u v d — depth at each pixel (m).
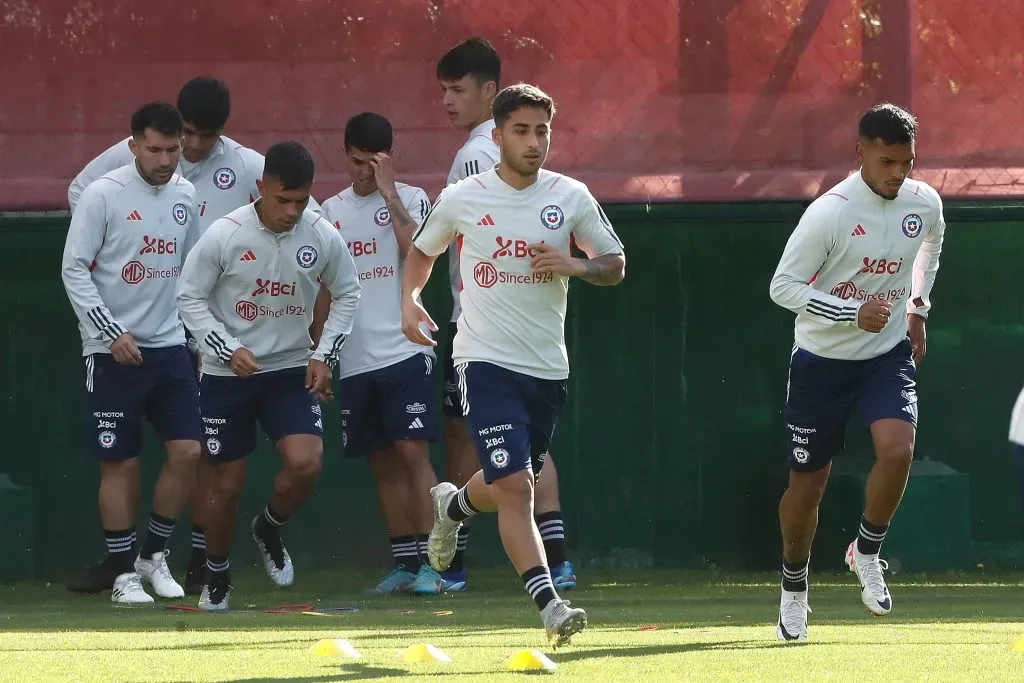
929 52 29.33
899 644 16.58
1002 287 30.20
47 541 29.30
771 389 30.02
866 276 17.75
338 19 28.73
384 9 28.78
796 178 29.17
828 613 21.50
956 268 30.20
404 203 26.17
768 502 29.97
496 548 29.92
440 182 28.80
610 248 16.69
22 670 14.27
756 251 30.03
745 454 30.00
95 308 23.75
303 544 29.69
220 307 22.59
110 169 26.08
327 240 22.59
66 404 29.42
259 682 13.28
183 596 25.11
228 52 28.67
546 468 25.48
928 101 29.33
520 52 28.86
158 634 18.42
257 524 26.56
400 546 26.06
